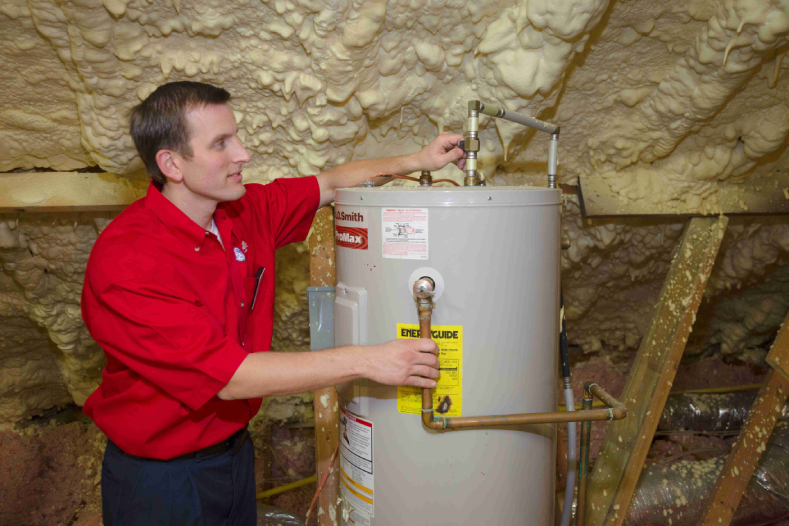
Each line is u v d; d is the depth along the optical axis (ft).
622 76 4.55
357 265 3.18
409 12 3.89
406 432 3.16
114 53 3.98
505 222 2.91
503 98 4.35
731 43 3.88
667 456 6.75
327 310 4.06
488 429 3.09
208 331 2.80
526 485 3.28
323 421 4.50
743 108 4.67
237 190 3.17
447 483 3.15
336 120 4.52
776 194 5.31
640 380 5.13
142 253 2.93
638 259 6.46
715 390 7.48
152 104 2.93
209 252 3.25
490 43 4.04
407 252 2.97
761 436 4.17
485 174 5.10
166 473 3.28
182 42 4.06
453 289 2.94
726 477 4.32
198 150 2.94
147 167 3.14
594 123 4.95
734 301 7.64
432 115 4.80
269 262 3.80
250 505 3.90
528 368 3.14
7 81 4.29
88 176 5.03
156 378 2.87
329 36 3.88
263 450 7.19
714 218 5.34
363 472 3.38
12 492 6.51
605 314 7.73
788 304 7.40
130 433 3.17
